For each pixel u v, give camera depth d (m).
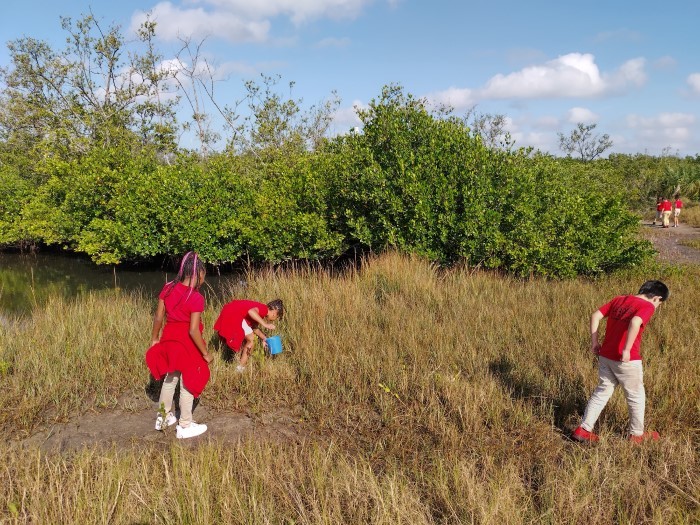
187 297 4.79
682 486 3.97
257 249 13.77
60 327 7.36
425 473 4.23
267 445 4.51
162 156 22.42
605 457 4.37
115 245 15.15
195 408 5.54
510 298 9.03
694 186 33.03
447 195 11.31
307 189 13.61
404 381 5.78
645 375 5.83
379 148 12.78
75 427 5.08
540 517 3.53
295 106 21.03
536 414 5.30
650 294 4.66
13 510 3.36
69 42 22.77
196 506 3.53
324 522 3.37
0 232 18.70
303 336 6.95
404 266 10.04
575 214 11.93
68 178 16.69
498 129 30.84
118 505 3.53
